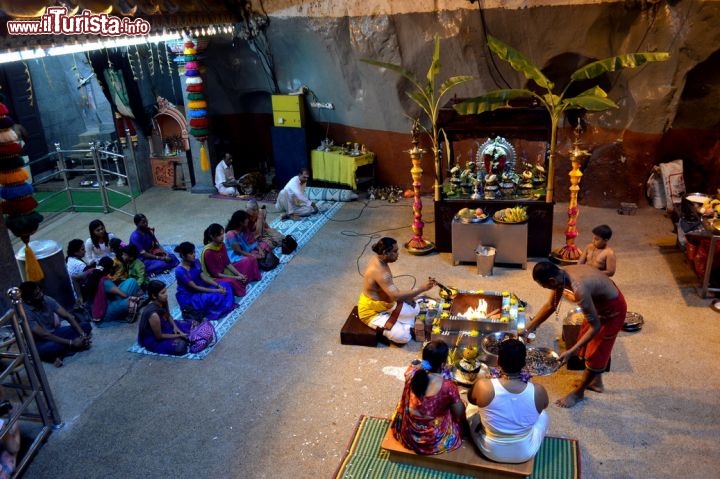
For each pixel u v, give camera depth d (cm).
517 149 976
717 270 736
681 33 828
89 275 751
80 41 691
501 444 455
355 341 663
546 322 681
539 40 915
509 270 812
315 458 512
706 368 591
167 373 640
